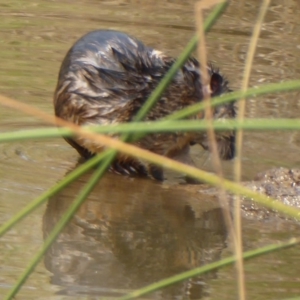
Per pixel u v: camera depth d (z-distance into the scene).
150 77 10.76
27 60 15.38
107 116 10.73
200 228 9.08
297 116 13.20
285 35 18.14
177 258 8.20
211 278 7.65
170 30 17.88
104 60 11.12
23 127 11.98
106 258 8.07
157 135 10.60
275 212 9.43
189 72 10.58
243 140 12.34
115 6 19.69
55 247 8.27
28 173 10.45
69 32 17.27
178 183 10.76
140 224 9.10
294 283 7.46
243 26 18.59
